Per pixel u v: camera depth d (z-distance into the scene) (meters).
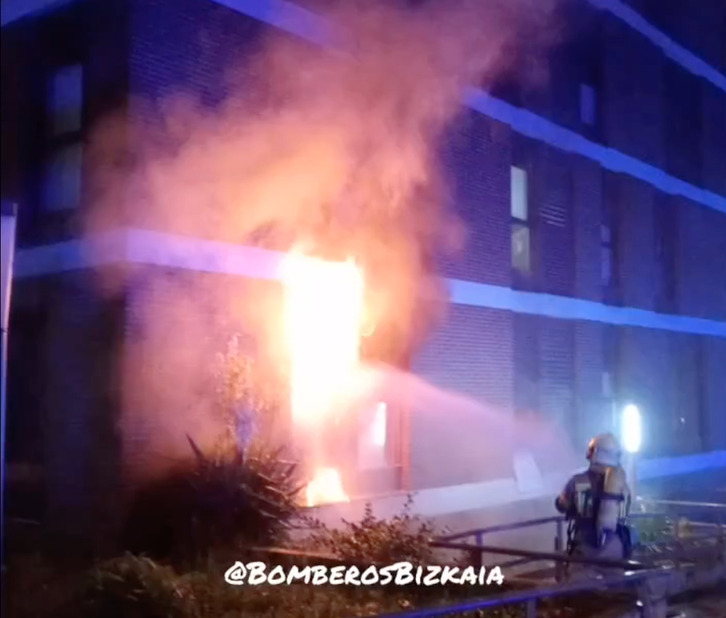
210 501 9.77
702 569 9.61
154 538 10.20
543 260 17.28
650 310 20.39
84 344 10.65
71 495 10.59
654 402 20.33
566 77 18.28
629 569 7.50
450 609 5.40
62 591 8.02
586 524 8.66
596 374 18.53
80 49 11.13
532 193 17.27
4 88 11.70
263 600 7.75
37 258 11.20
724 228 23.56
